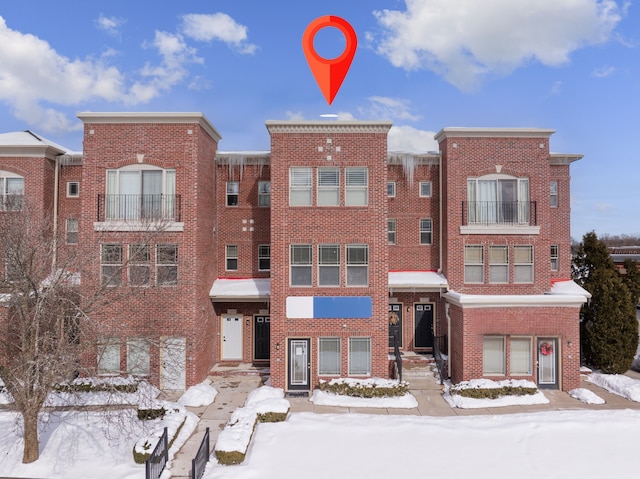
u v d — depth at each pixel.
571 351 16.33
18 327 12.15
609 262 19.78
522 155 18.77
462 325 16.31
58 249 13.42
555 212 20.62
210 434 12.90
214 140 19.47
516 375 16.33
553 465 10.69
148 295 16.25
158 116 16.75
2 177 18.06
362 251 16.97
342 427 12.77
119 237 16.61
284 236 16.88
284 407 13.51
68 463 10.84
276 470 10.46
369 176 16.91
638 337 18.20
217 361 19.36
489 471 10.42
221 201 19.92
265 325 19.53
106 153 16.95
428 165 19.95
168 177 17.02
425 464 10.73
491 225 18.61
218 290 18.59
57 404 14.09
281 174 16.91
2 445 11.72
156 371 16.42
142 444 11.02
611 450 11.41
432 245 19.81
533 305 16.30
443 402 15.37
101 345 12.12
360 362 16.81
